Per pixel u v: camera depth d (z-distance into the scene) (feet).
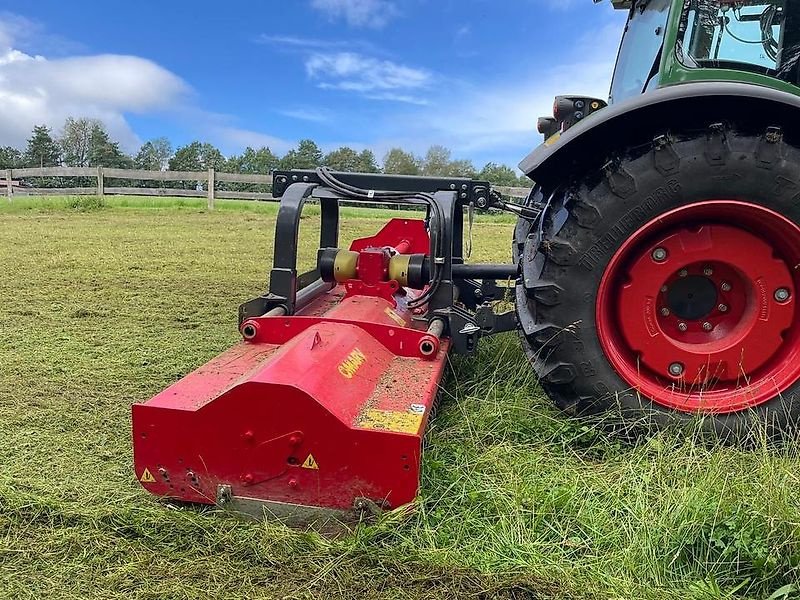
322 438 6.45
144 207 49.34
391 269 10.37
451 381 10.44
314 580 5.93
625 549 6.40
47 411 9.59
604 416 8.54
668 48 9.19
